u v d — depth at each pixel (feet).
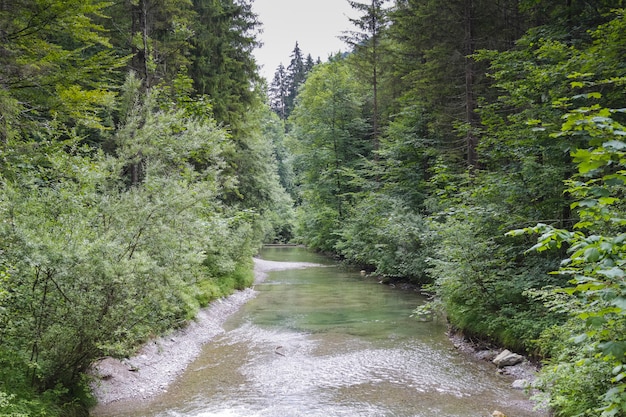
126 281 19.61
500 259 33.73
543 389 20.33
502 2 54.85
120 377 25.79
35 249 17.04
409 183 77.41
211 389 26.05
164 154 32.76
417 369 29.66
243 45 70.13
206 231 32.89
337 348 34.68
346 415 22.38
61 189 20.79
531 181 33.99
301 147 123.24
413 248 62.54
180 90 39.73
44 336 18.71
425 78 64.28
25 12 25.85
